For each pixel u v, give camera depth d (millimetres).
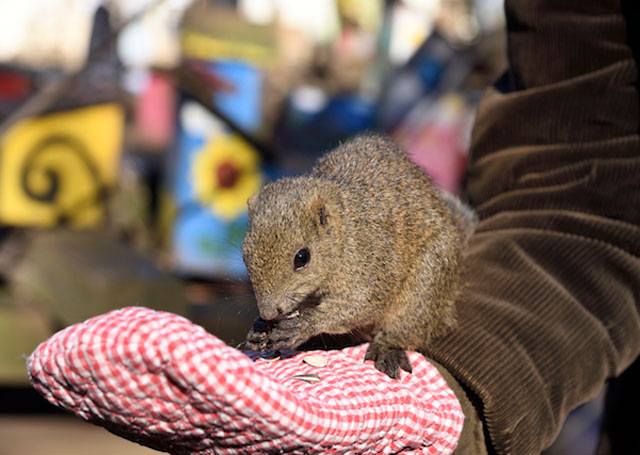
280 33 1679
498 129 667
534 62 658
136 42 1609
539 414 568
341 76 1728
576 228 623
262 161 1572
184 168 1548
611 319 602
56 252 1386
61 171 1477
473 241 652
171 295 1339
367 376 537
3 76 1457
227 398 458
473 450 561
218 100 1570
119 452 1238
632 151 625
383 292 653
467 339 582
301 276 652
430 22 1821
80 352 453
